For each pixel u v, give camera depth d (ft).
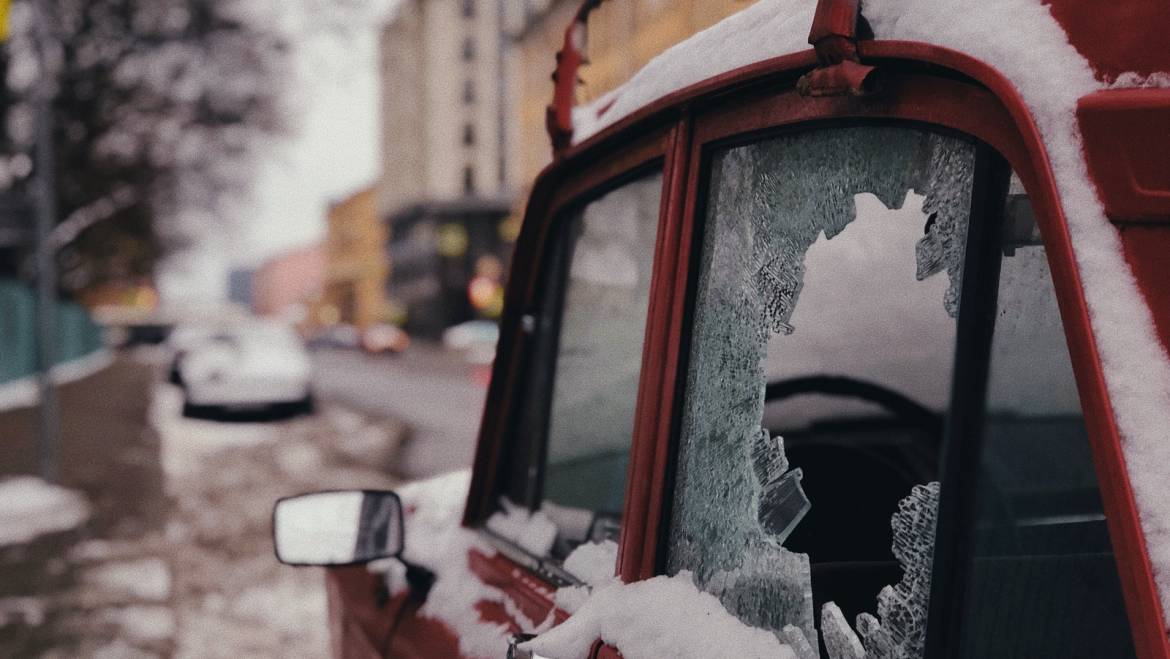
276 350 55.98
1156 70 2.34
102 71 69.05
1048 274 2.67
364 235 275.39
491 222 200.03
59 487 29.84
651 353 4.10
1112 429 2.27
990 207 2.84
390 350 156.56
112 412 58.23
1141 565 2.19
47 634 16.92
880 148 3.23
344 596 7.06
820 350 4.53
